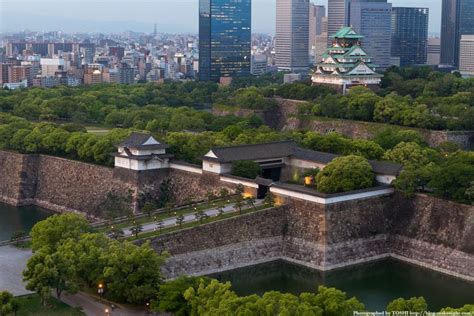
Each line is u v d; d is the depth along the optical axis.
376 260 189.12
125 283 140.12
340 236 183.50
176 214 191.88
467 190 182.25
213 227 177.75
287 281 172.88
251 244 183.25
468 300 159.62
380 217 192.50
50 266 139.88
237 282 171.62
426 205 189.12
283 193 191.25
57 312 136.25
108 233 175.62
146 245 147.25
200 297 128.25
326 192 187.62
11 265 164.38
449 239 181.75
